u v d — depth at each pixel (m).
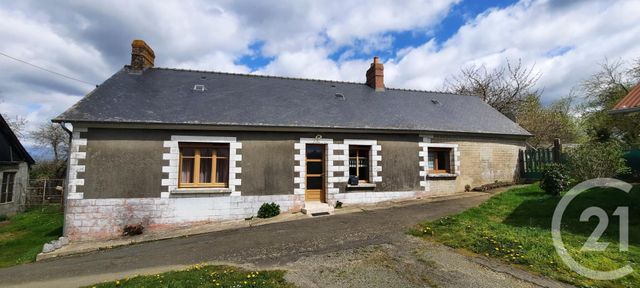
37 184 16.61
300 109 11.05
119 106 9.13
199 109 9.80
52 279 5.27
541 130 21.28
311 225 8.00
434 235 6.46
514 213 7.81
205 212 9.21
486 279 4.39
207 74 12.67
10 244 9.02
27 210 15.20
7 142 14.26
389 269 4.83
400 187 11.32
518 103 23.30
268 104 10.98
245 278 4.63
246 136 9.75
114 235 8.52
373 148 11.12
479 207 8.70
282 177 9.96
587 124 18.84
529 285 4.19
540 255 5.02
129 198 8.71
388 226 7.43
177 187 9.09
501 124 13.98
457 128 12.36
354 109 11.93
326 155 10.63
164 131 9.11
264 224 8.58
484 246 5.57
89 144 8.61
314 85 13.67
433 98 15.08
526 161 13.74
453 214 8.28
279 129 9.92
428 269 4.79
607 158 9.62
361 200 10.80
